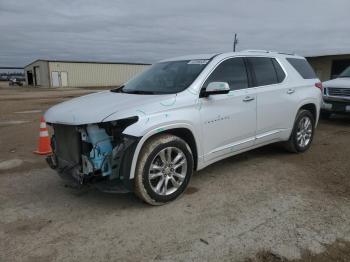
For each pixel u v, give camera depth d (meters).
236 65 4.98
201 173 5.10
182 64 4.98
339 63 20.98
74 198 4.28
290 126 5.77
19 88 49.44
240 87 4.89
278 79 5.59
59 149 4.22
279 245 3.13
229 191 4.40
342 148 6.54
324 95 9.42
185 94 4.19
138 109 3.76
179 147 4.04
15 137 8.26
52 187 4.67
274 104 5.34
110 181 3.85
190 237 3.29
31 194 4.43
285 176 4.95
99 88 47.44
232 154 4.90
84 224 3.59
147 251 3.08
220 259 2.94
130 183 3.73
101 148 3.69
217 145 4.57
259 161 5.70
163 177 3.98
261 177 4.91
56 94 30.28
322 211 3.79
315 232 3.34
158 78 4.88
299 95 5.84
